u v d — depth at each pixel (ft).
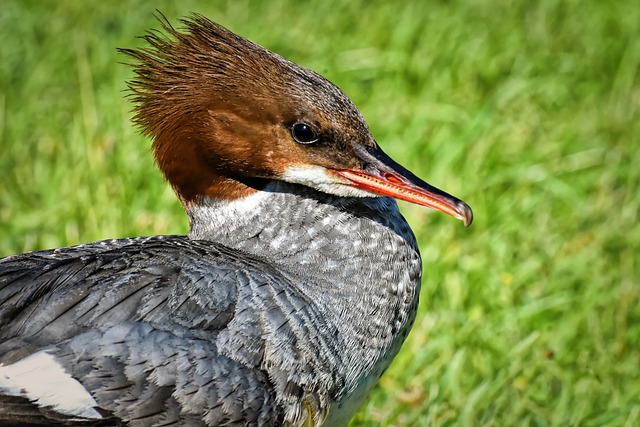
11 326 27.25
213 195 31.04
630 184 44.29
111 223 40.47
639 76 51.62
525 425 33.94
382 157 30.45
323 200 30.73
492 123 47.50
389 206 31.53
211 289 28.55
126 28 52.03
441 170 44.47
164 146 31.01
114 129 44.60
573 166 45.91
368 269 30.40
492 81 50.49
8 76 49.62
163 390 27.37
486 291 39.11
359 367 30.01
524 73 50.42
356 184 30.19
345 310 29.96
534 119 48.65
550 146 46.55
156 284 28.30
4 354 26.94
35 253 30.12
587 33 53.47
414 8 53.88
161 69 30.63
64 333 27.25
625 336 37.27
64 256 29.94
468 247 40.91
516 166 44.75
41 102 48.14
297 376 28.58
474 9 54.54
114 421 27.25
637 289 39.42
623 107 49.73
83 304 27.66
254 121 30.09
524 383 35.40
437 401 34.24
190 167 30.91
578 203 43.73
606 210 43.60
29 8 53.67
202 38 30.53
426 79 49.85
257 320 28.45
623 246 41.47
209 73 30.27
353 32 52.75
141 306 27.89
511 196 43.91
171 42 30.81
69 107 47.67
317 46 51.29
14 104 47.96
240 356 28.12
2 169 44.75
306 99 29.94
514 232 41.88
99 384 27.07
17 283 27.91
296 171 30.27
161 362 27.43
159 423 27.45
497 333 37.58
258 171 30.42
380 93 49.06
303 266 30.25
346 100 30.32
